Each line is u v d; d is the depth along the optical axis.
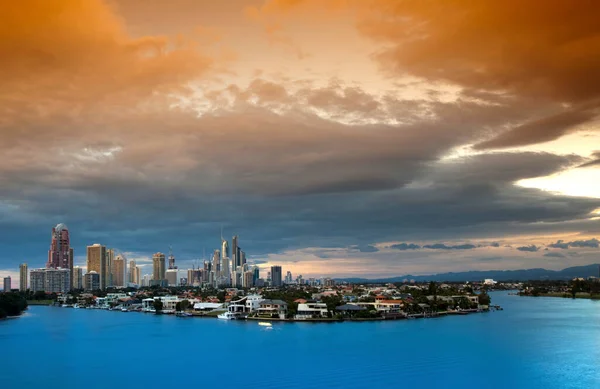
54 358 197.75
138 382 156.62
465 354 189.12
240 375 162.38
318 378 157.25
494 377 155.75
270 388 148.38
